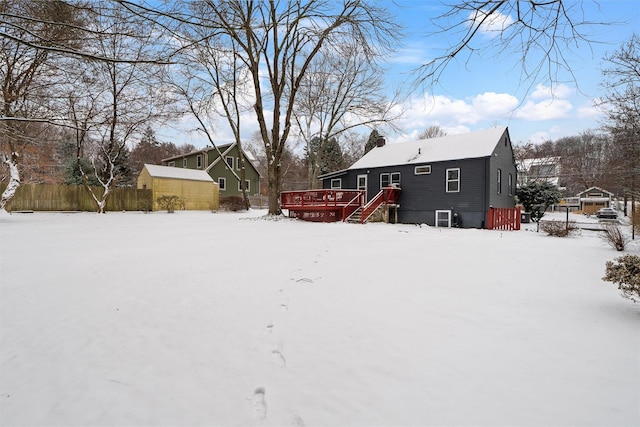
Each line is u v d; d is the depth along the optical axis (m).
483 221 16.62
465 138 19.47
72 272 5.51
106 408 2.18
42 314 3.79
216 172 34.69
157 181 24.61
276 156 17.19
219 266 6.09
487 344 3.01
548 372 2.54
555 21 3.28
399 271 5.74
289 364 2.71
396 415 2.08
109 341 3.14
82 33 5.06
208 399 2.27
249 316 3.72
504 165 19.56
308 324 3.49
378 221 18.17
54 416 2.11
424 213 18.75
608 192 40.38
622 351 2.86
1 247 7.64
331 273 5.58
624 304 4.09
